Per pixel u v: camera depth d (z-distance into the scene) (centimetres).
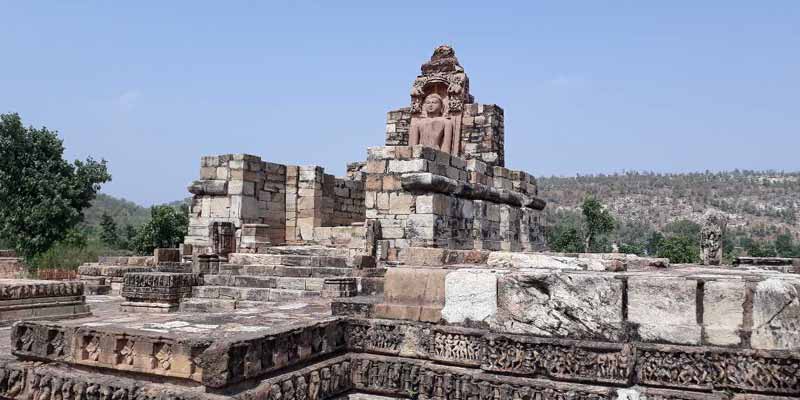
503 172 2367
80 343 658
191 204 2278
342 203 2622
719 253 2325
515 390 664
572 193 15662
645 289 653
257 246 2055
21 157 4634
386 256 1766
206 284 1591
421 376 716
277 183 2384
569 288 683
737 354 603
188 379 597
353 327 775
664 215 13750
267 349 619
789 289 603
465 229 2028
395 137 2681
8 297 1224
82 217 4912
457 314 734
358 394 746
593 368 651
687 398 604
